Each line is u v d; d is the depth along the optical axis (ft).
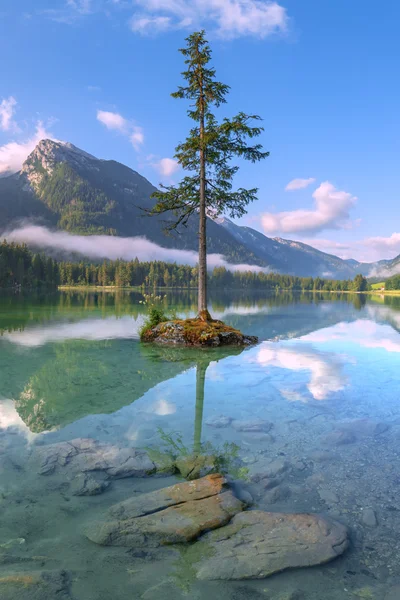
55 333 62.54
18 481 15.51
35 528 12.44
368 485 15.48
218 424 22.35
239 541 11.73
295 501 14.28
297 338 62.34
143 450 18.65
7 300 171.94
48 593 9.51
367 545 11.75
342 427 22.03
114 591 9.71
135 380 32.73
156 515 12.95
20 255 419.13
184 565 10.77
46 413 23.95
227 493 14.40
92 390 29.35
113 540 11.75
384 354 46.85
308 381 33.04
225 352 48.32
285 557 11.04
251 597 9.64
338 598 9.63
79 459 17.46
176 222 69.36
